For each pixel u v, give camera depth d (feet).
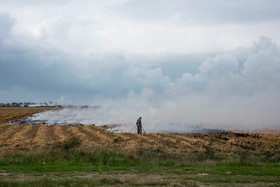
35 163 51.67
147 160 58.49
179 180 37.68
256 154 76.13
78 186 32.76
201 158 64.64
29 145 90.79
